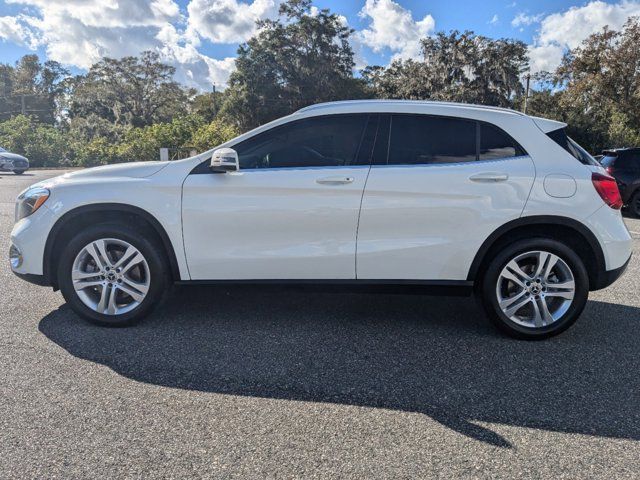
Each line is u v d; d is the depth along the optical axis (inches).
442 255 149.8
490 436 102.2
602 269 149.8
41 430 102.2
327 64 2172.7
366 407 113.3
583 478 89.5
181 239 152.6
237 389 120.8
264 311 175.8
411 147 151.8
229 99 2212.1
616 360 138.6
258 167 153.3
